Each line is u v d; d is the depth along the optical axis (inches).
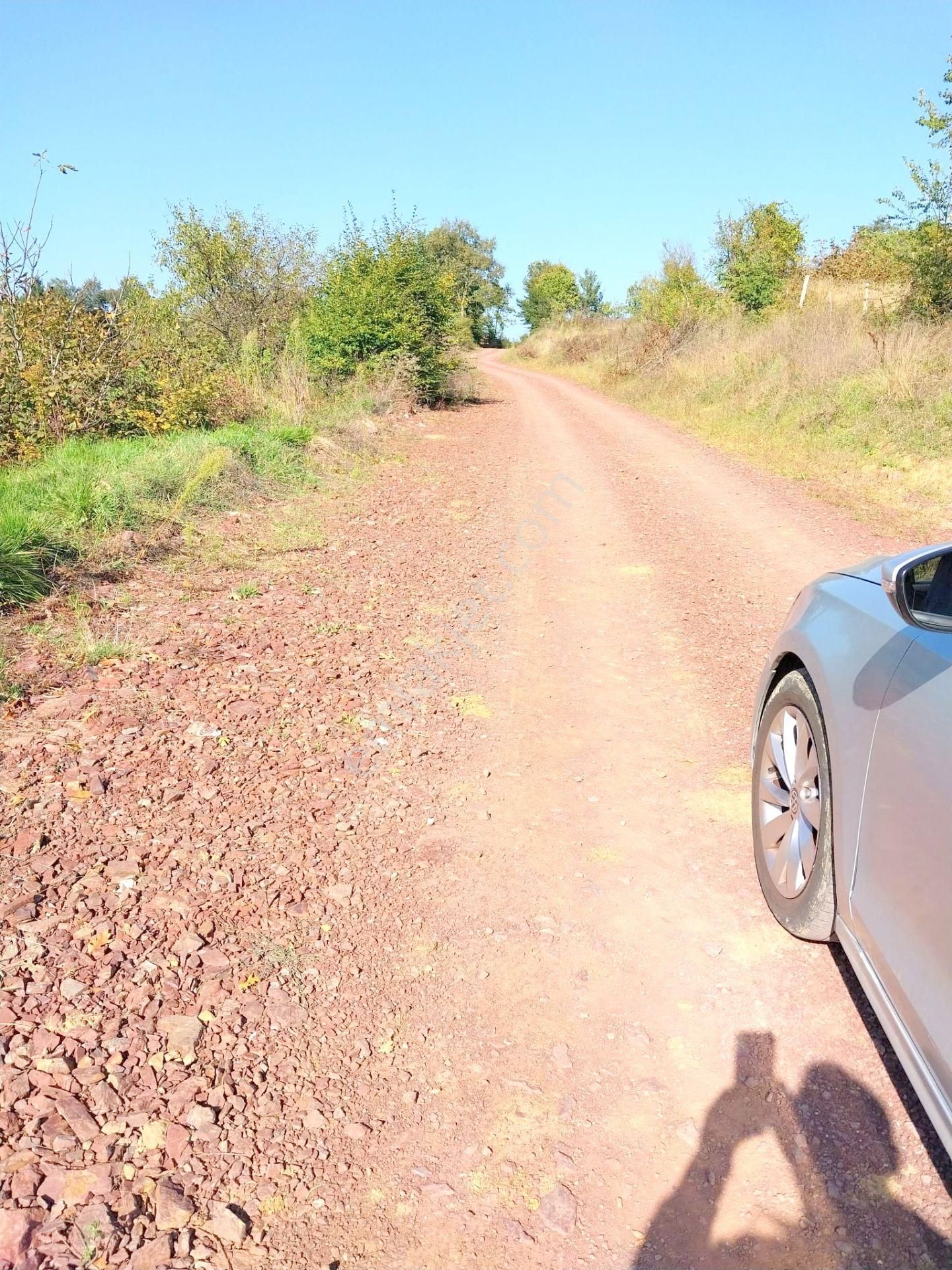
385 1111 100.6
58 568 270.8
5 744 170.7
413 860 148.3
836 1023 113.4
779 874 128.8
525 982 121.3
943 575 110.2
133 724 184.1
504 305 3715.6
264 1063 105.2
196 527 346.0
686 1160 95.2
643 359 1337.4
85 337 464.4
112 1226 83.9
